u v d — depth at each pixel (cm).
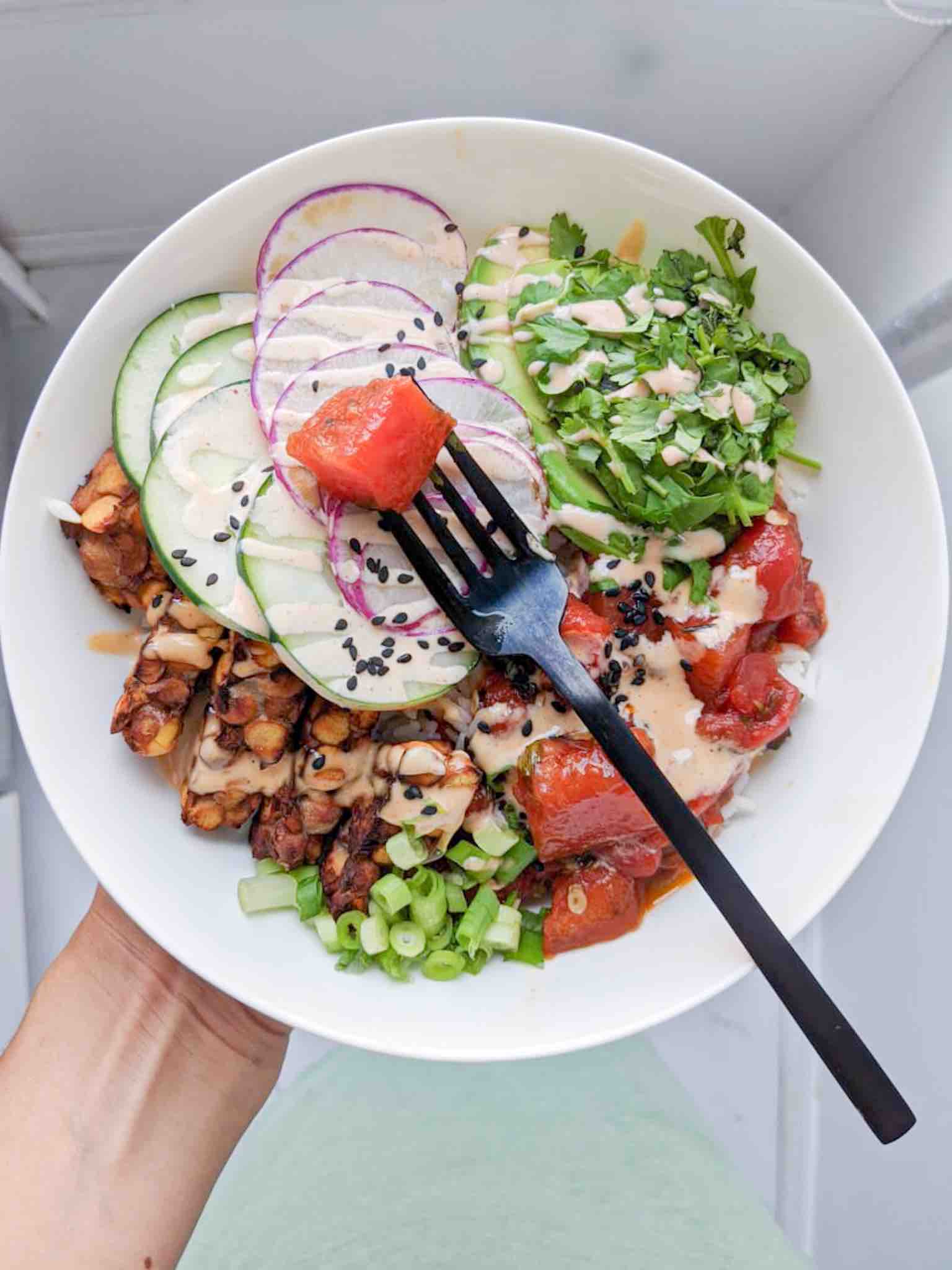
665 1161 34
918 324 30
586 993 26
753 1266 32
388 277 27
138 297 25
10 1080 27
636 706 26
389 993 26
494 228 27
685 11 28
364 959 27
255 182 25
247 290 27
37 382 34
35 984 34
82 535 26
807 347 27
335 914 26
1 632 24
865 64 30
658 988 25
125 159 31
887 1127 22
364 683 25
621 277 26
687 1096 36
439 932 27
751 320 27
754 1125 36
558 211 27
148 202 32
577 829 26
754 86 30
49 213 32
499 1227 34
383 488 23
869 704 26
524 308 26
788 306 26
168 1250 27
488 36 28
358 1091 36
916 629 25
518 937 27
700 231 26
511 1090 36
